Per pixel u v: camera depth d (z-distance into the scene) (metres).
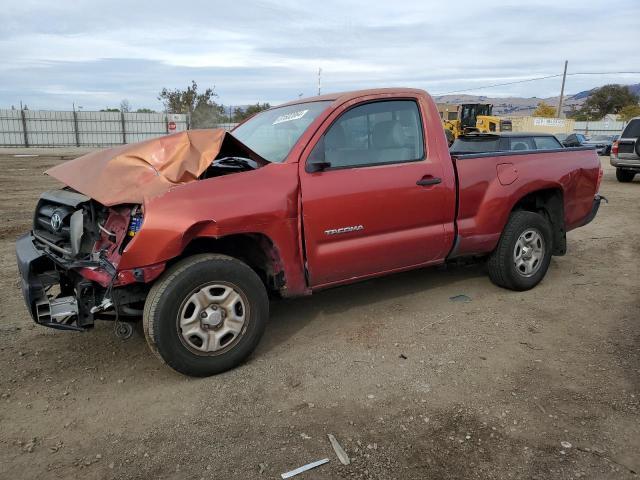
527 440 2.96
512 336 4.34
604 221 9.49
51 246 3.84
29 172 19.27
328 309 4.94
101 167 3.70
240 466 2.76
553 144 8.88
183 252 3.74
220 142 3.77
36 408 3.29
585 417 3.17
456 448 2.89
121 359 3.94
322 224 3.96
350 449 2.89
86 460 2.82
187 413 3.24
